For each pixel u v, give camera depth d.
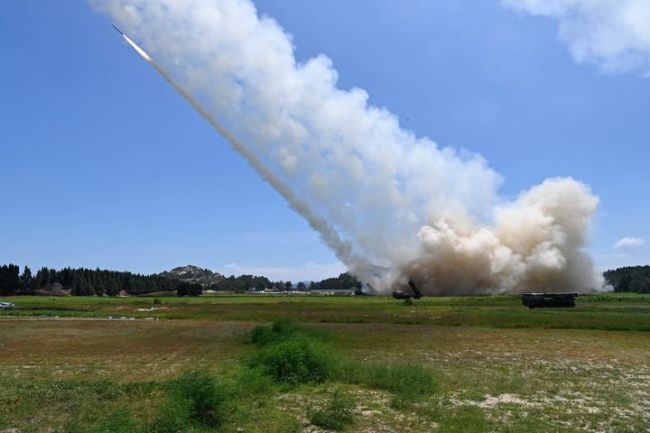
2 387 23.97
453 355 38.50
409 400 22.34
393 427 18.70
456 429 18.34
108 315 83.81
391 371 27.22
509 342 46.81
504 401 23.28
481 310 85.81
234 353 39.84
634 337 51.00
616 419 20.30
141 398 21.50
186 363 35.22
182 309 97.50
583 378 29.27
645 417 20.70
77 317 81.12
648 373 31.14
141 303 122.81
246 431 17.77
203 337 52.47
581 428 19.08
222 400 19.55
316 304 111.69
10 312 86.94
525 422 19.55
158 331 59.03
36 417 18.94
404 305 103.12
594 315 72.69
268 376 25.98
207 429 17.73
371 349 41.78
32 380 28.62
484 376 29.48
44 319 76.81
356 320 70.00
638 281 183.25
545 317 69.56
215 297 177.12
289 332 44.00
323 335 46.47
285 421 18.89
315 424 18.80
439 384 26.47
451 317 71.88
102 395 22.09
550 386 26.80
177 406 18.42
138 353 40.91
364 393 24.11
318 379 26.55
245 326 64.94
